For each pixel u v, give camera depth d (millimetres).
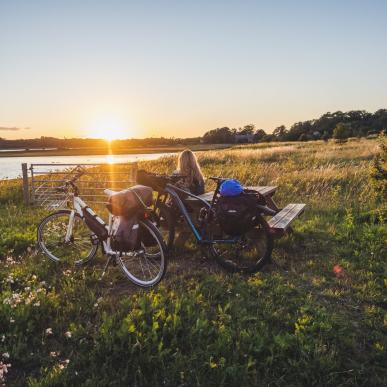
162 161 21656
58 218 5566
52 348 3305
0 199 10797
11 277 4531
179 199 5121
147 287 4402
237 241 4844
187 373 2930
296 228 6664
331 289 4371
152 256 5250
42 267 5086
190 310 3666
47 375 2861
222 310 3801
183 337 3311
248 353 3148
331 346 3252
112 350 3170
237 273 4723
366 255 5336
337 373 2932
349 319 3730
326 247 5816
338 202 8891
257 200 4551
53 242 5438
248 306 3932
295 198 9734
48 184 12375
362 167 13445
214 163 21594
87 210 5043
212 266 5066
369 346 3312
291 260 5250
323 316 3670
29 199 10500
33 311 3785
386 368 3041
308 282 4578
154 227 4348
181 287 4352
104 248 4770
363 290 4270
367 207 8078
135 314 3631
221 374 2889
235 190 4504
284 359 3107
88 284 4578
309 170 14211
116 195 4262
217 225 4918
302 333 3336
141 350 3123
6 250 5855
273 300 4094
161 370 2979
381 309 3877
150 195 4500
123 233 4340
